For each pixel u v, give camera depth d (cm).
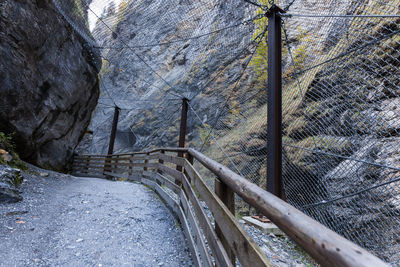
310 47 429
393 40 271
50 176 564
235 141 632
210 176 693
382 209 259
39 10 528
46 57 590
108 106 1370
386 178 273
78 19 599
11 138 532
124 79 1362
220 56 795
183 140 715
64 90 708
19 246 193
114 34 680
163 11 557
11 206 280
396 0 267
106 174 901
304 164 425
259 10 397
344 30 347
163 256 201
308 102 448
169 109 1914
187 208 236
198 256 177
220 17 516
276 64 304
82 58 772
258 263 67
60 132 796
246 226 333
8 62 471
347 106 358
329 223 314
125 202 372
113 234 239
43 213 278
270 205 67
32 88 566
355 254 33
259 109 621
